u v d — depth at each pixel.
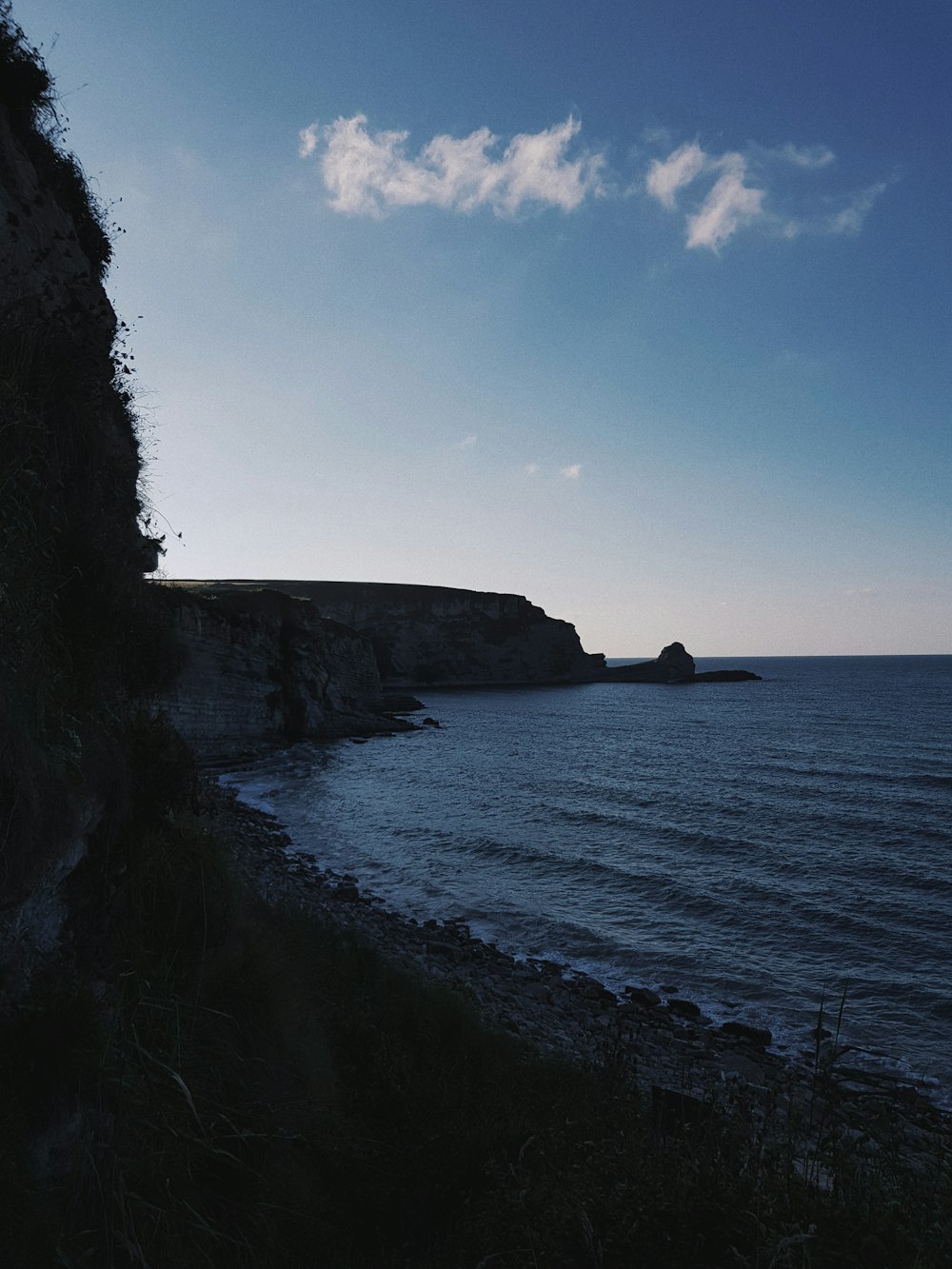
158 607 6.65
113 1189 3.37
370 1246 4.67
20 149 6.74
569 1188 4.03
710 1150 4.12
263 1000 6.00
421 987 9.93
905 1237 3.09
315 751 57.06
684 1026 15.45
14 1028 3.60
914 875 26.86
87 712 5.14
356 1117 5.96
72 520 5.47
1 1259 2.81
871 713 107.81
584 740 72.69
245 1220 4.21
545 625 174.00
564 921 21.92
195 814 6.82
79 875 4.44
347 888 22.11
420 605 157.00
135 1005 4.47
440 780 46.50
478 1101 6.77
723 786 46.53
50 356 5.39
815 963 19.22
